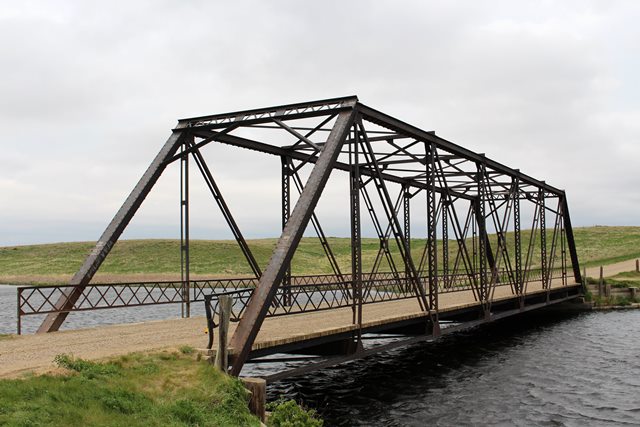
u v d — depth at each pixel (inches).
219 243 4453.7
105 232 740.0
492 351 1136.2
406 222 1325.0
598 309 1908.2
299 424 450.6
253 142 867.4
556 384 840.9
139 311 2015.3
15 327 1535.4
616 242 3752.5
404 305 1053.2
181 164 808.3
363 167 1073.5
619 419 670.5
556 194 1809.8
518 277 1363.2
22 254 4416.8
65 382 377.1
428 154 930.1
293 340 588.7
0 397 335.3
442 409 698.2
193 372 444.1
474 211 1640.0
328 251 984.9
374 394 763.4
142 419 356.5
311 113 728.3
